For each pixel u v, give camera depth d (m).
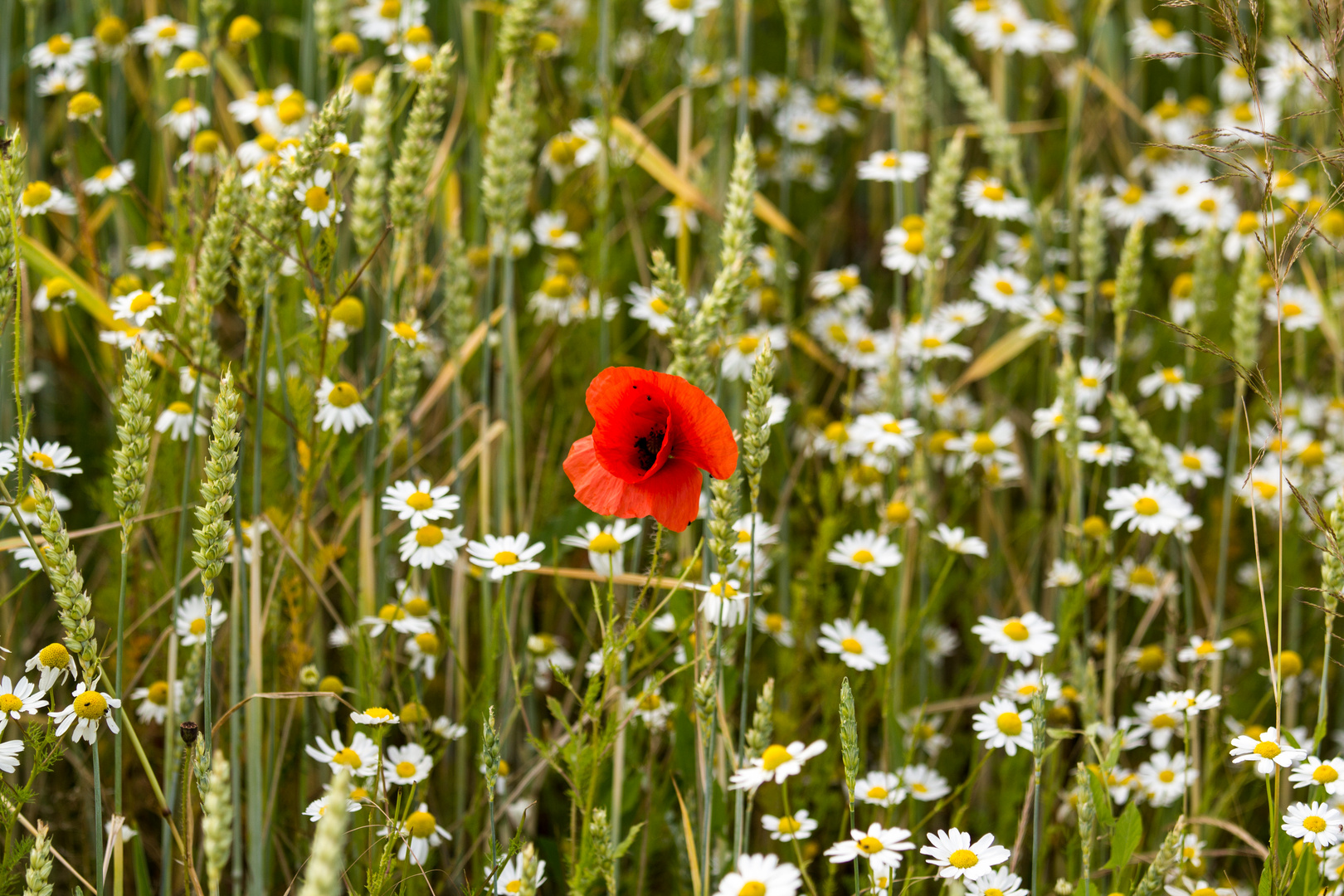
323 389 2.41
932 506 2.59
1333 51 2.29
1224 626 2.54
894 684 2.46
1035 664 2.47
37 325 2.64
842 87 3.46
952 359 2.91
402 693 2.46
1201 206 2.95
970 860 2.28
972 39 3.51
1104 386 2.71
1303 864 2.29
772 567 2.56
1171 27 3.51
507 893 2.30
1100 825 2.38
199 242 2.42
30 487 2.23
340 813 2.11
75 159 2.64
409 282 2.47
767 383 2.26
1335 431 2.63
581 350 2.62
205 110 2.53
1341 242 2.70
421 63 2.45
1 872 2.26
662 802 2.42
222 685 2.44
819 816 2.43
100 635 2.51
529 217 2.99
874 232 3.31
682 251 2.61
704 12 2.78
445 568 2.53
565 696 2.51
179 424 2.42
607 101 2.56
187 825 2.24
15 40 3.15
